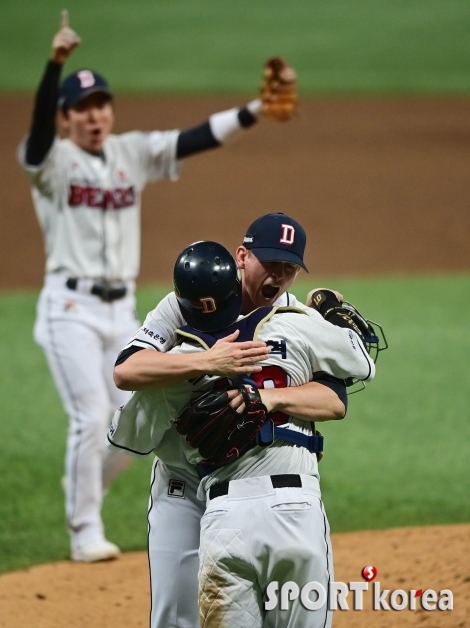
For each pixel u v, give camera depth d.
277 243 12.34
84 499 20.47
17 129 77.31
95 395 20.67
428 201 62.44
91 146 21.61
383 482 24.89
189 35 117.75
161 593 13.35
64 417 29.45
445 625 15.57
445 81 100.56
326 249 52.22
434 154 74.19
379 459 26.48
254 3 137.38
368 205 61.38
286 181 67.31
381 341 36.47
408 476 25.27
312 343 12.35
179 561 13.26
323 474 25.48
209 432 11.70
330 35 119.12
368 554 19.55
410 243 53.66
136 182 22.28
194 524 13.33
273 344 12.32
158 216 58.53
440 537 20.20
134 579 19.09
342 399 12.44
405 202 62.22
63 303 20.94
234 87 94.25
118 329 21.48
